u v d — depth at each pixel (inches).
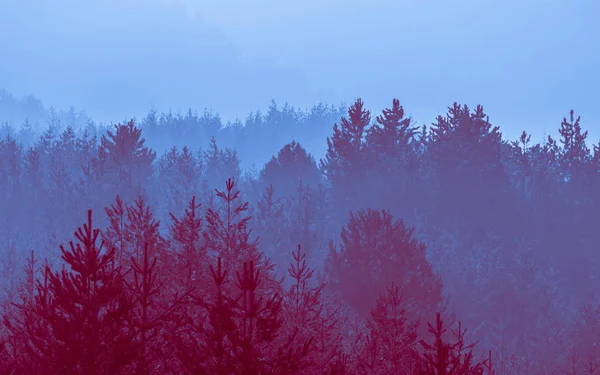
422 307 1993.1
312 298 1279.5
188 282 1060.5
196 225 1234.0
